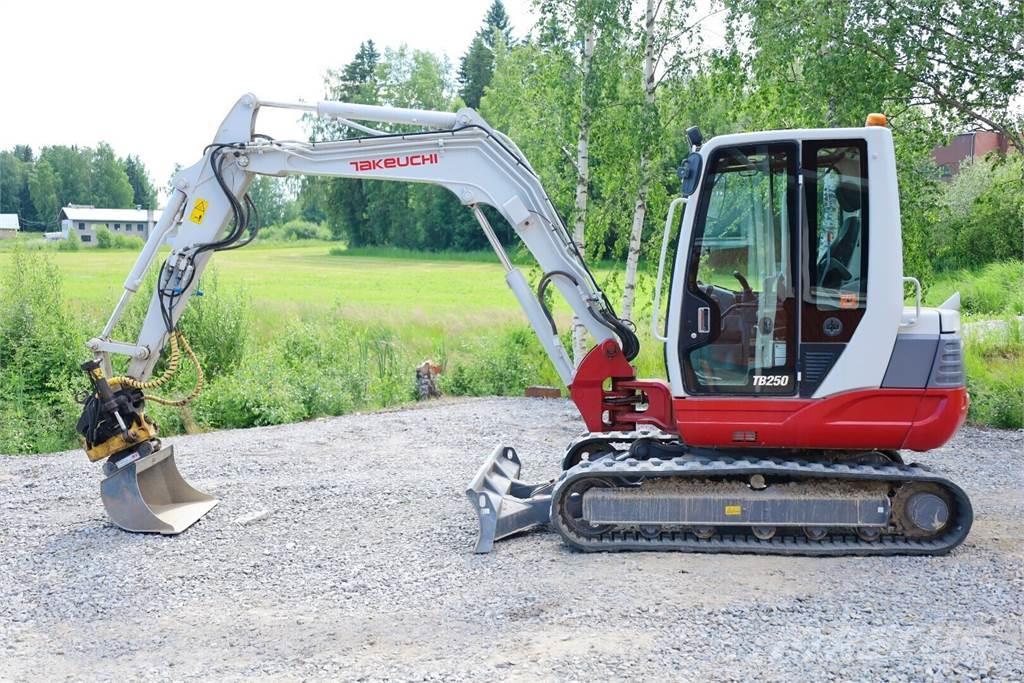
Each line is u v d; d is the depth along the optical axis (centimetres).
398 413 1265
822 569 596
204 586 600
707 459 639
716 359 629
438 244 6906
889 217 604
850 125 1282
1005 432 1117
